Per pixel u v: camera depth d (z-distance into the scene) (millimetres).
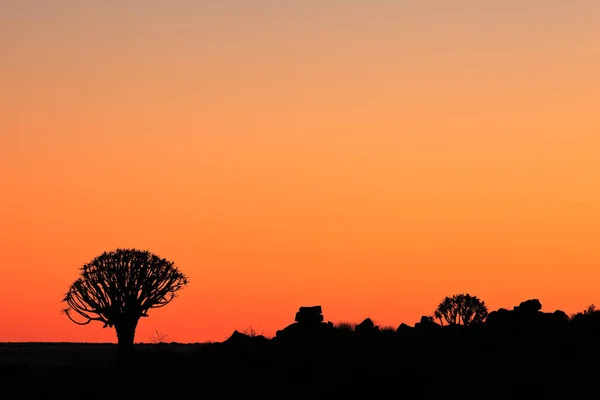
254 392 190750
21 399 190750
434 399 182875
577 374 199750
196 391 193500
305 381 196750
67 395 193125
